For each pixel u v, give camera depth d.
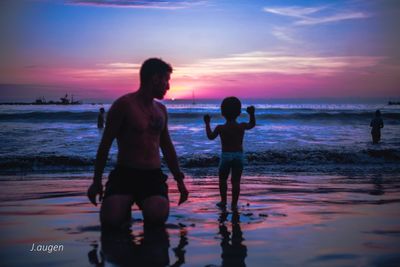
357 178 7.83
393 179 7.68
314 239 3.05
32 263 2.46
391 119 33.78
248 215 4.06
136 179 3.55
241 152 5.12
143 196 3.55
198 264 2.43
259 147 15.16
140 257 2.58
